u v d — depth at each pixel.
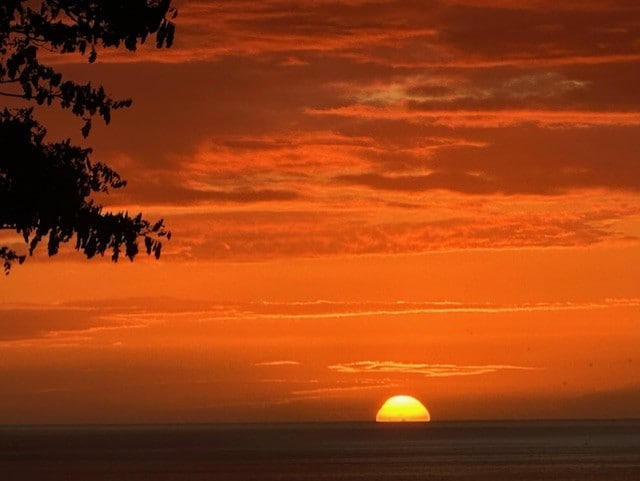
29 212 42.81
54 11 43.28
